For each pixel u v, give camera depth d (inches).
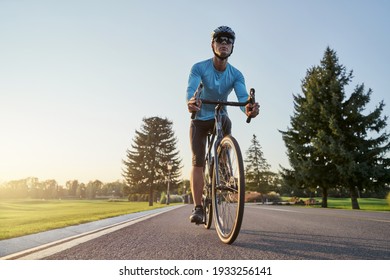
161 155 1943.9
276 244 103.3
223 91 131.0
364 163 823.1
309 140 996.6
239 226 96.2
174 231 138.6
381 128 863.7
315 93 971.3
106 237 119.3
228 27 123.0
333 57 983.6
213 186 120.6
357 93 908.0
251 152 2513.5
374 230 144.4
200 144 132.5
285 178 1018.1
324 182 919.0
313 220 206.8
